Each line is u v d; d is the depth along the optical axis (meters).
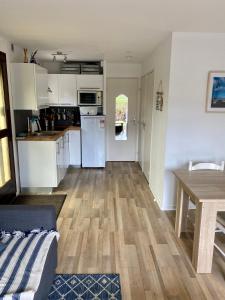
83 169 5.48
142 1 2.04
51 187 4.04
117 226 3.04
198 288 2.07
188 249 2.60
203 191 2.23
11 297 1.36
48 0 2.04
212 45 3.06
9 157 3.59
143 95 5.37
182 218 2.83
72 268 2.29
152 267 2.32
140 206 3.62
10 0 2.05
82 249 2.57
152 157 4.21
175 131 3.28
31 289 1.42
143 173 5.23
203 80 3.15
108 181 4.70
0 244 1.80
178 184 2.80
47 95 4.59
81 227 3.00
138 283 2.12
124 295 1.99
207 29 2.88
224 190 2.26
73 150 5.45
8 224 2.05
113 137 6.06
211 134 3.30
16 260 1.66
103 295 1.98
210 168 2.89
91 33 3.07
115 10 2.26
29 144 3.85
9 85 3.58
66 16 2.45
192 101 3.21
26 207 2.08
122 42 3.57
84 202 3.72
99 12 2.32
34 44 3.74
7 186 3.50
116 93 5.85
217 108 3.22
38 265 1.63
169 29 2.88
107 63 5.66
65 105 5.43
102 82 5.38
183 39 3.02
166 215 3.35
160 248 2.61
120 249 2.58
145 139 5.04
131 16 2.43
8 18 2.52
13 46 3.72
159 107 3.68
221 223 2.35
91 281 2.13
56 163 3.95
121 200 3.82
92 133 5.38
